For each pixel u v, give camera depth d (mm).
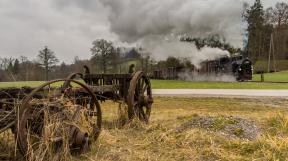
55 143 5746
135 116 8617
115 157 6066
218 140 6633
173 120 9555
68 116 5875
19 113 5176
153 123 9094
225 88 21172
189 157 5918
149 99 9391
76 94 7141
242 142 6414
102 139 6934
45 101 5625
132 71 9414
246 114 10594
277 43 82062
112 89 8609
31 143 5422
